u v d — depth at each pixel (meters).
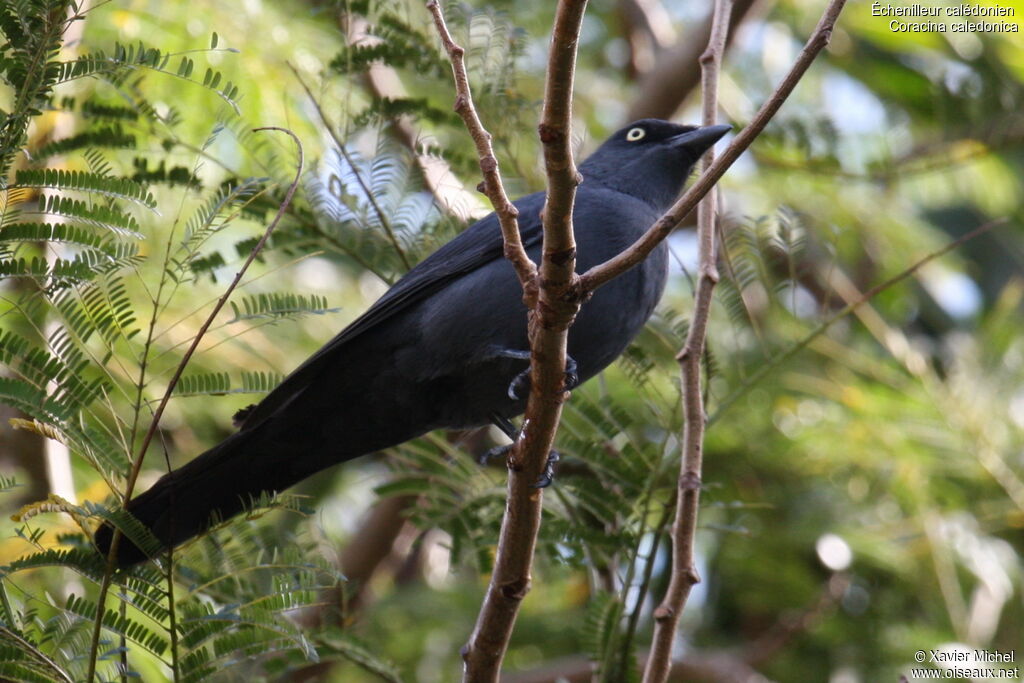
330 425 9.90
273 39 12.98
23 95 7.20
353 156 10.65
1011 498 14.84
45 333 7.87
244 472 9.62
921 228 17.95
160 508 8.81
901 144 16.09
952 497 15.09
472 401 9.89
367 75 13.16
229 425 14.74
